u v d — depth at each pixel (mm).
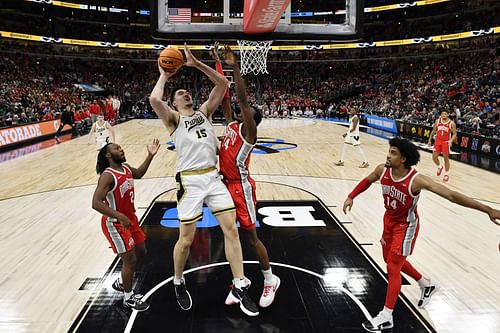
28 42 35000
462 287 4000
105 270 4367
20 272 4316
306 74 40562
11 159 11305
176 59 3213
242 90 3209
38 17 35156
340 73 40094
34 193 7680
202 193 3311
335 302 3662
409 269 3523
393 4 32688
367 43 35750
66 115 15438
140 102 29297
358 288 3934
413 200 3129
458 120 15453
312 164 10719
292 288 3922
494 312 3537
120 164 3375
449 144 8594
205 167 3352
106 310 3543
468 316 3469
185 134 3305
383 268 4387
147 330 3232
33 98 23312
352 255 4730
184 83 36594
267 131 19234
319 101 34562
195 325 3293
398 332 3209
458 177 9125
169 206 6727
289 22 5465
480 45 32156
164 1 5457
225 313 3471
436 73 31406
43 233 5512
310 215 6262
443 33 33188
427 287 3561
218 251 4773
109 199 3277
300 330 3221
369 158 11664
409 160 3051
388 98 28984
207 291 3850
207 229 5527
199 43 35312
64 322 3359
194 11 5480
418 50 36312
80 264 4523
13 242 5184
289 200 7121
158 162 10992
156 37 5535
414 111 20547
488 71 26859
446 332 3229
